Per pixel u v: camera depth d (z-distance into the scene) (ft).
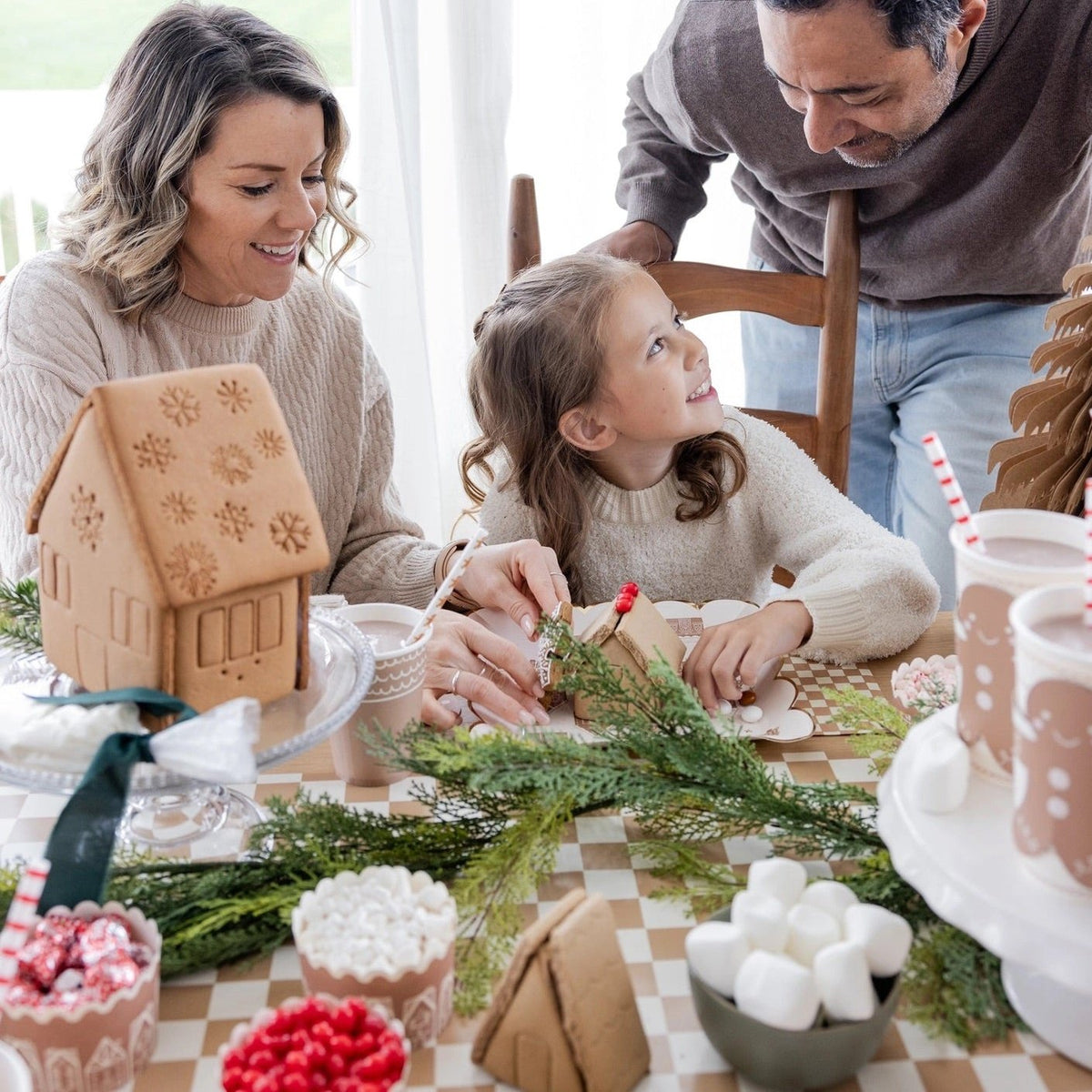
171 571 2.31
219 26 4.03
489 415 4.69
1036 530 2.29
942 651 3.88
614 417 4.36
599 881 2.65
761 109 5.51
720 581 4.78
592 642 3.34
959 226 5.57
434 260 7.58
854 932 2.12
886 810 2.24
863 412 6.64
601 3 7.24
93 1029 2.02
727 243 7.94
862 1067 2.12
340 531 5.09
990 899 1.95
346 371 5.02
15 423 4.19
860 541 4.21
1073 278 3.54
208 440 2.41
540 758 2.69
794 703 3.49
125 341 4.42
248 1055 1.95
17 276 4.33
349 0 7.07
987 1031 2.18
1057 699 1.83
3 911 2.30
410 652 2.94
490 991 2.26
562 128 7.54
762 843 2.77
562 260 4.52
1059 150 5.18
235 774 2.09
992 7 4.87
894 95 4.92
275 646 2.55
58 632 2.63
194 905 2.37
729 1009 2.07
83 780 2.19
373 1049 1.96
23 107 7.66
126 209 4.16
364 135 7.10
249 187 4.07
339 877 2.33
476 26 6.93
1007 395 6.05
